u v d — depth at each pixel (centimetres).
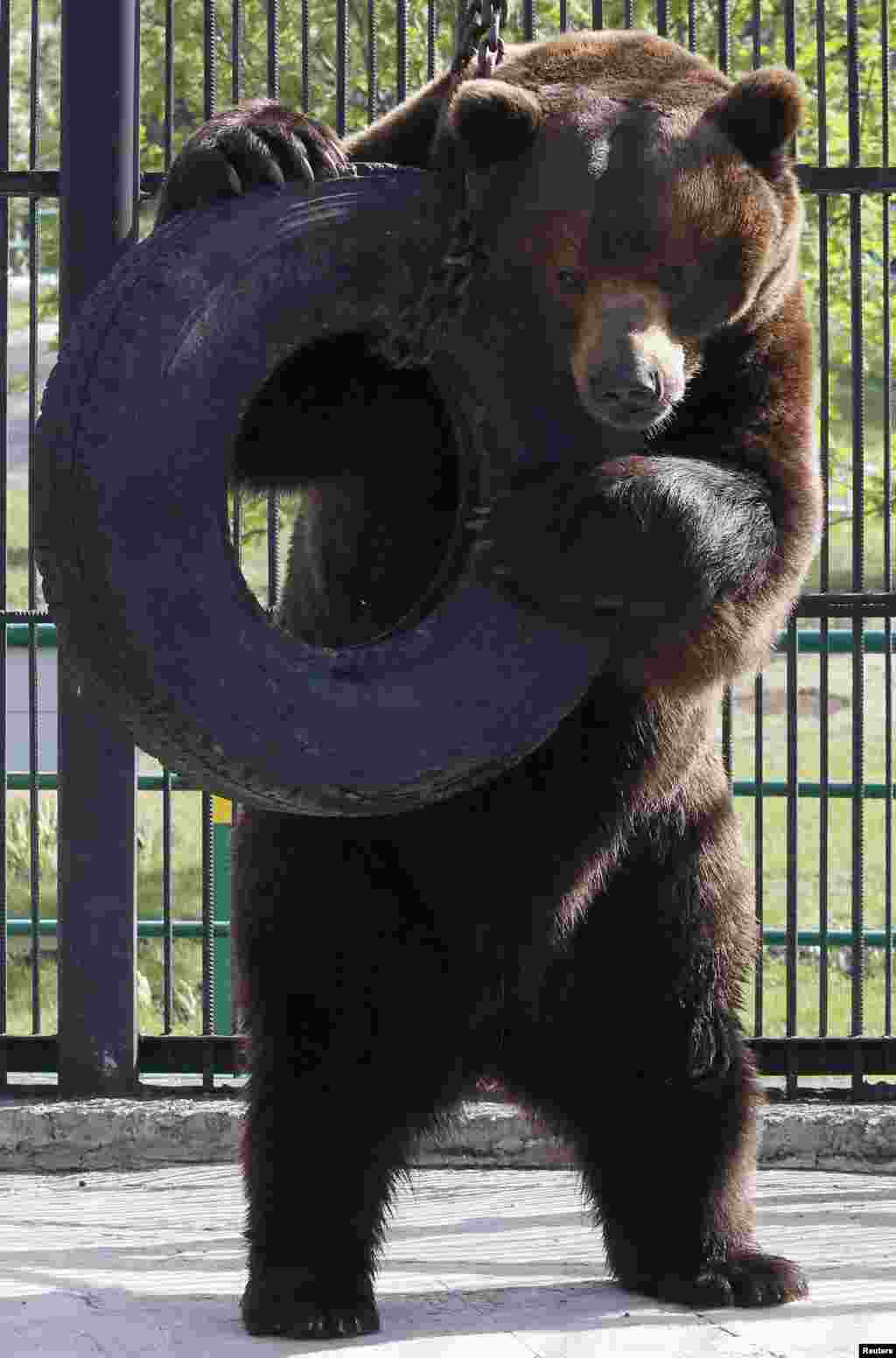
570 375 577
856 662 941
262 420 587
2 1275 672
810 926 1514
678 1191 623
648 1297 632
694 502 538
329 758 543
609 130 560
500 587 566
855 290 945
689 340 570
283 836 588
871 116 1523
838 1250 714
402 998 585
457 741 555
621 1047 619
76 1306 625
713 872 629
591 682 581
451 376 568
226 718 533
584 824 591
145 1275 673
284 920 586
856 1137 886
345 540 600
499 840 585
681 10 1495
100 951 916
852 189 933
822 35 945
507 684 562
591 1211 680
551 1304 625
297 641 546
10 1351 573
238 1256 701
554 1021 624
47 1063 941
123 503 521
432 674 556
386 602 598
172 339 530
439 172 581
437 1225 762
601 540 539
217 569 533
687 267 557
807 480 586
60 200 916
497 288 573
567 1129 637
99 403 525
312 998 583
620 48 608
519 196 564
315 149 568
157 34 1612
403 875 583
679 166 556
